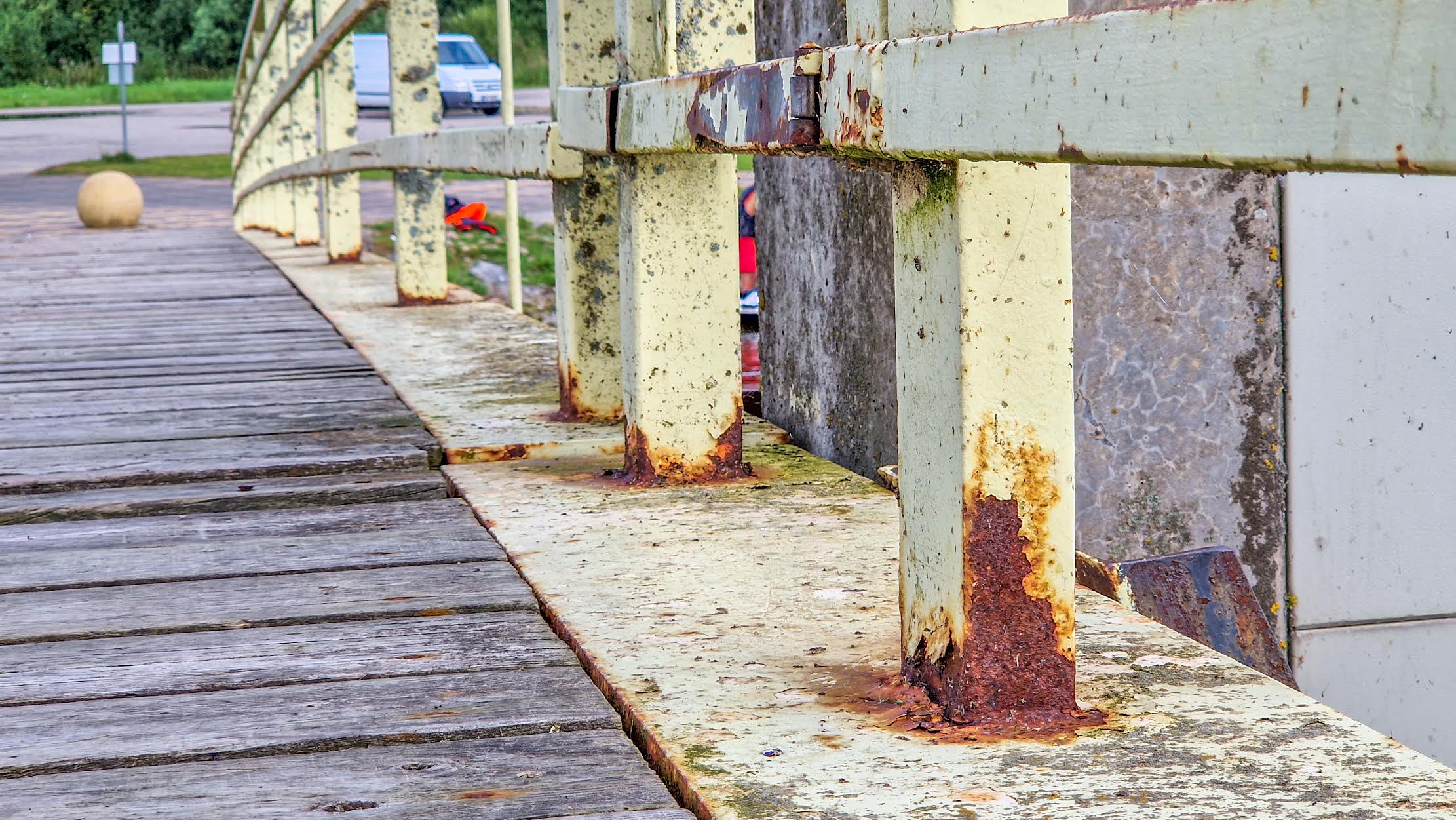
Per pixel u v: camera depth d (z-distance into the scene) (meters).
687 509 2.45
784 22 3.15
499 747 1.42
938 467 1.43
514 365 4.20
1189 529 2.62
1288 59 0.88
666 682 1.58
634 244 2.57
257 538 2.37
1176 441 2.60
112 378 4.21
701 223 2.60
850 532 2.27
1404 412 2.63
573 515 2.44
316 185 9.90
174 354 4.73
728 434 2.68
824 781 1.30
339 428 3.29
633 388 2.65
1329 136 0.85
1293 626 2.66
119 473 2.81
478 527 2.40
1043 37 1.10
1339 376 2.61
